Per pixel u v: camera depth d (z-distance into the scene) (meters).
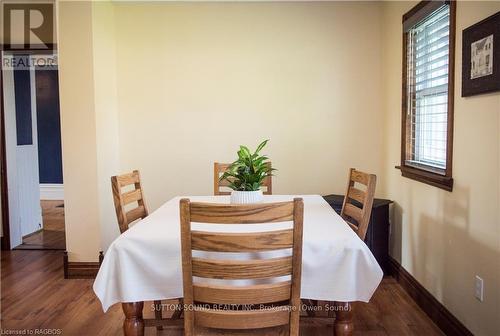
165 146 3.73
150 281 1.75
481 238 2.00
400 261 3.20
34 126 4.82
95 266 3.29
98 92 3.31
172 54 3.67
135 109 3.71
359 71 3.63
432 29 2.71
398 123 3.21
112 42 3.62
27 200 4.68
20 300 2.86
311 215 2.18
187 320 1.50
